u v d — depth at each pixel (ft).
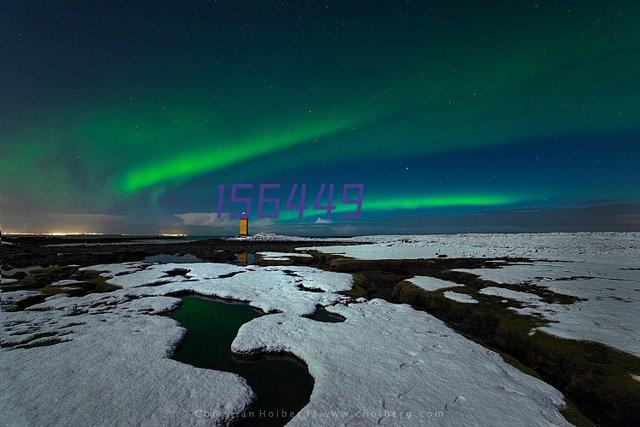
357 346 24.66
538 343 24.22
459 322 33.06
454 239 160.56
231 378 19.92
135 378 19.47
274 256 91.04
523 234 177.06
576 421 15.47
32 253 93.25
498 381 19.13
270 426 16.33
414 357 22.57
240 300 41.32
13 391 17.70
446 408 16.29
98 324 29.63
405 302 41.57
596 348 22.33
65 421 15.17
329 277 55.62
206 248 130.82
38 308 35.47
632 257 74.49
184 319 33.99
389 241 170.91
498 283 43.98
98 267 64.54
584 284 42.65
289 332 27.68
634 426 17.21
